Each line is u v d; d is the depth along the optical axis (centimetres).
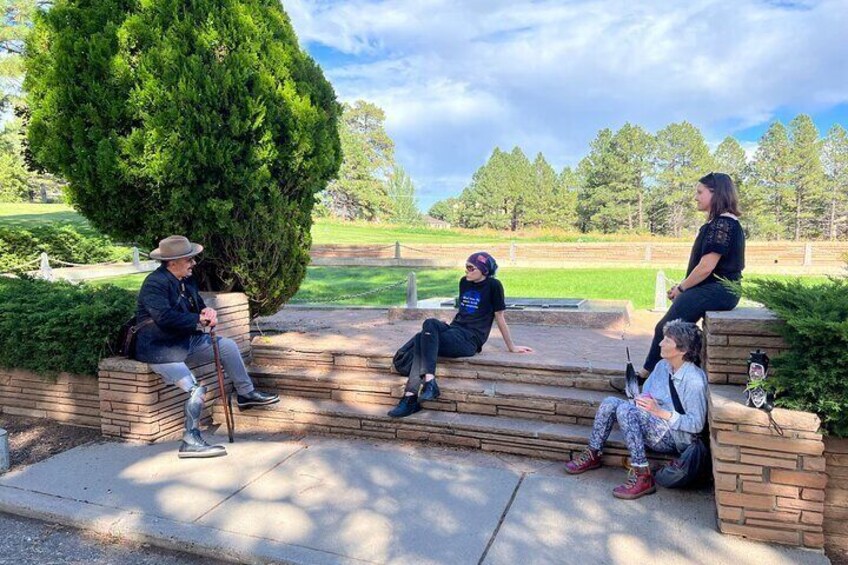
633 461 376
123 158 530
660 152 6116
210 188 550
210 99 539
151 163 518
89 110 523
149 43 535
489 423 461
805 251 1930
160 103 523
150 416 493
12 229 1705
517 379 498
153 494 395
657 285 930
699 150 5938
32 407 569
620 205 6169
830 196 5147
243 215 582
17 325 539
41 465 450
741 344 362
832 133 5309
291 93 586
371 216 6638
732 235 398
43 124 545
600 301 877
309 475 420
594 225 6406
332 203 6556
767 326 355
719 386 366
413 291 922
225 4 566
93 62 522
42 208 3481
